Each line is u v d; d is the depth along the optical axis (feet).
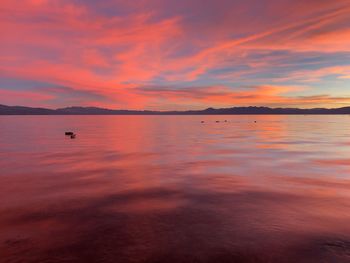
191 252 26.76
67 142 143.02
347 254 26.37
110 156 92.43
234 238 29.68
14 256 26.17
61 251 27.07
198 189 49.34
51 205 40.63
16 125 370.32
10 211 38.09
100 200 43.01
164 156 92.17
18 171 66.03
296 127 315.99
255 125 391.45
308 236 30.12
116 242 28.86
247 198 43.80
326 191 47.65
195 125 398.62
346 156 89.71
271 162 78.74
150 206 40.06
